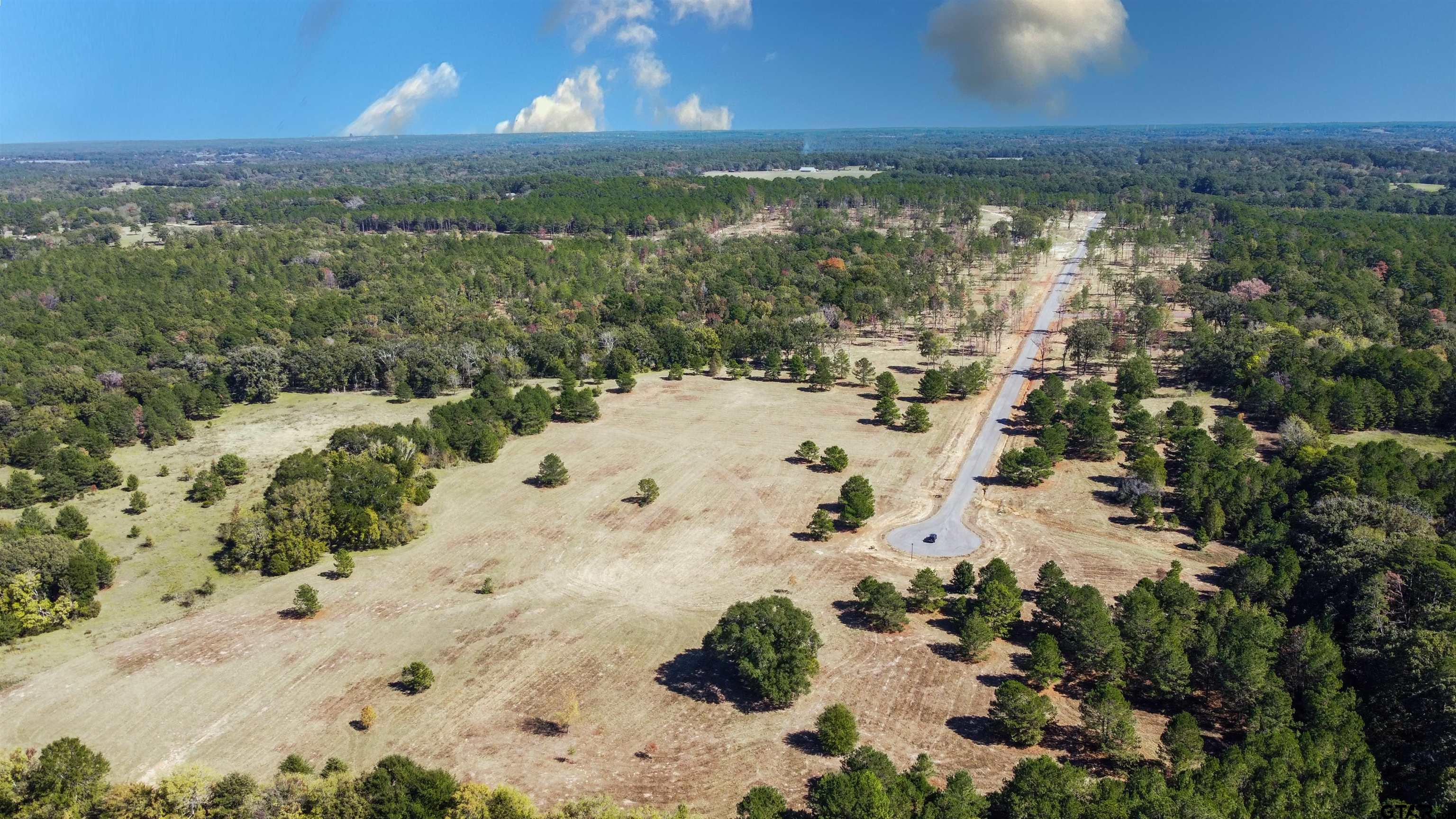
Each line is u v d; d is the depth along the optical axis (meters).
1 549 117.12
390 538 136.38
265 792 77.44
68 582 118.31
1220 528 130.62
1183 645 96.31
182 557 134.88
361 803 75.38
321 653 108.62
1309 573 107.69
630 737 91.44
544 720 94.69
